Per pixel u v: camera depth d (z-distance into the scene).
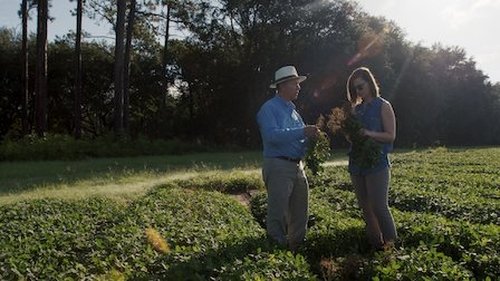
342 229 7.61
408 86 54.50
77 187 16.03
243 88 46.38
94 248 7.01
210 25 45.47
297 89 7.05
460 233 7.08
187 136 45.94
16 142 27.95
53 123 47.69
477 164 23.09
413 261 5.63
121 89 31.95
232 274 5.10
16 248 7.16
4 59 44.38
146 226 8.30
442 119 60.06
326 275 6.32
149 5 41.06
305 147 6.99
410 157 27.58
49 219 9.41
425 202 11.02
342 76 45.56
